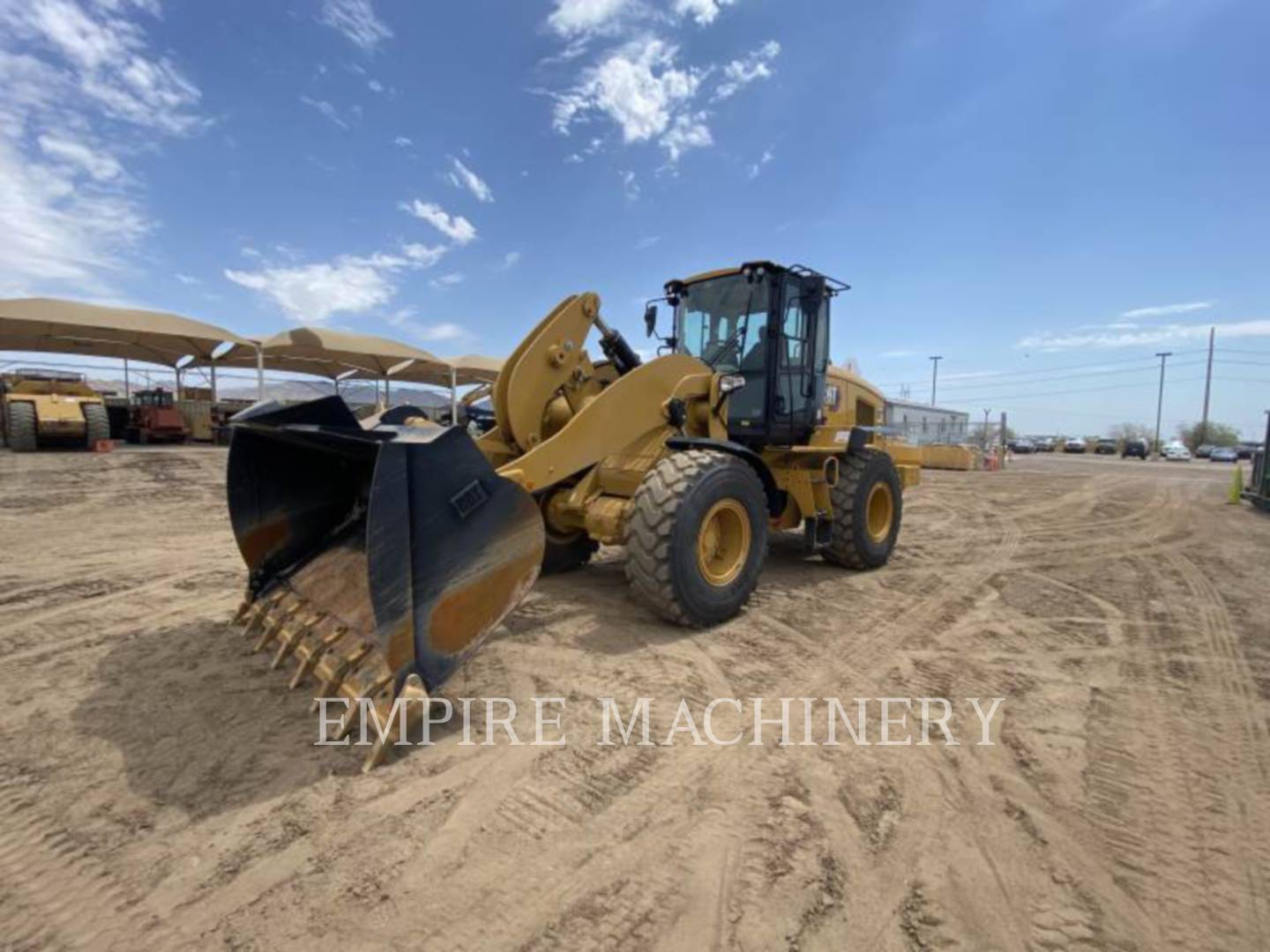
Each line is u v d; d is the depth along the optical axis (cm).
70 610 417
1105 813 226
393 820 212
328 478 388
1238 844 211
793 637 398
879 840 209
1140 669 361
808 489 550
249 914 173
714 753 260
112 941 164
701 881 188
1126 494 1445
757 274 530
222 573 523
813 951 165
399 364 2464
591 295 454
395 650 246
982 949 167
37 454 1363
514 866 192
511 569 283
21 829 205
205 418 1914
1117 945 170
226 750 250
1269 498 1143
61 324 1588
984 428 3384
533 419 426
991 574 596
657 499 379
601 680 325
